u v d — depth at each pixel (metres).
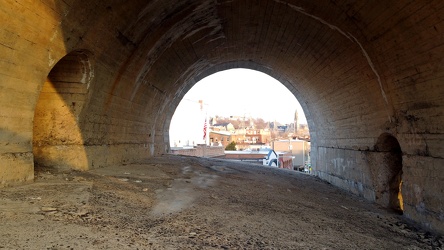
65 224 4.80
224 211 7.04
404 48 7.13
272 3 10.16
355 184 12.18
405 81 7.68
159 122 17.84
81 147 9.36
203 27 12.05
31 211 5.14
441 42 6.11
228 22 12.20
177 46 12.55
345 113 12.46
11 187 6.39
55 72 8.68
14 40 5.80
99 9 7.34
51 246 4.02
